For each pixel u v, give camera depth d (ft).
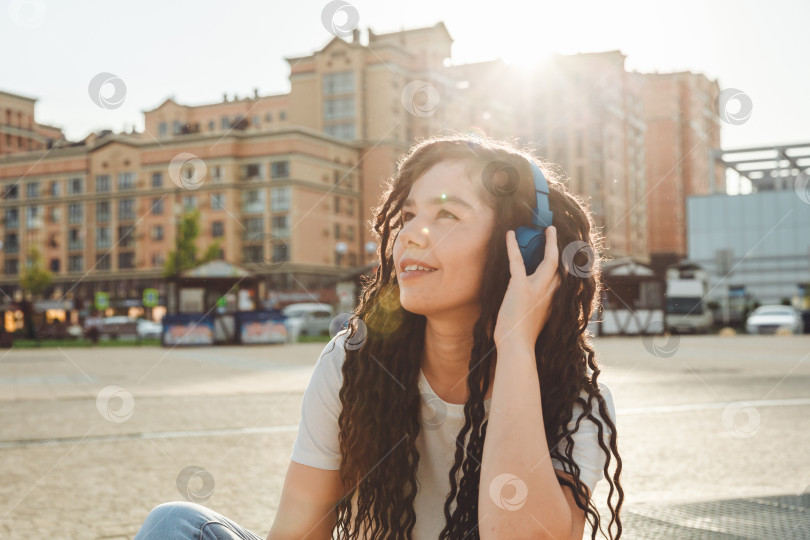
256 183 197.57
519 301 4.08
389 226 4.65
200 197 199.82
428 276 4.19
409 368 4.48
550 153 227.20
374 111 200.34
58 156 215.10
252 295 96.07
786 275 130.21
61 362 60.54
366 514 4.59
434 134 4.62
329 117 208.85
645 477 14.78
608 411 4.39
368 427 4.42
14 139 215.31
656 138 279.49
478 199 4.17
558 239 4.46
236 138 198.49
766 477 14.64
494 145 4.30
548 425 4.23
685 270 113.91
